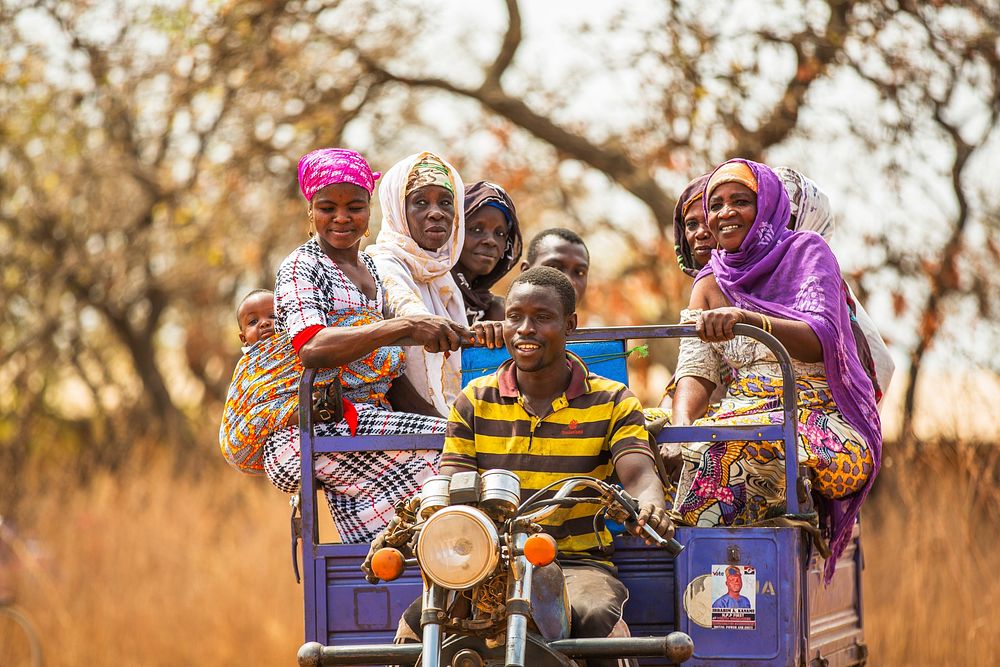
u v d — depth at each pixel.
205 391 30.20
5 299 28.62
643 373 21.14
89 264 27.19
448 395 8.08
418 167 8.48
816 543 6.65
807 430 7.18
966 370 14.62
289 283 7.22
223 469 23.31
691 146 19.31
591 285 23.45
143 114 23.70
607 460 6.41
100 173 24.78
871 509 18.11
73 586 19.88
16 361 29.67
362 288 7.70
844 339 7.26
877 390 8.19
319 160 7.64
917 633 14.55
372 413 7.30
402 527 5.64
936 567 14.90
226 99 21.92
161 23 21.41
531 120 21.88
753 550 6.44
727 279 7.61
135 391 31.08
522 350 6.14
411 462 7.09
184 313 30.75
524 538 5.36
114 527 20.69
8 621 19.12
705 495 7.24
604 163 21.50
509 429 6.34
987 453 14.53
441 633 5.39
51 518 21.23
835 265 7.48
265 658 18.38
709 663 6.43
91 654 18.77
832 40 18.33
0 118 25.08
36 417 29.69
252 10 20.92
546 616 5.56
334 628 6.63
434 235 8.34
